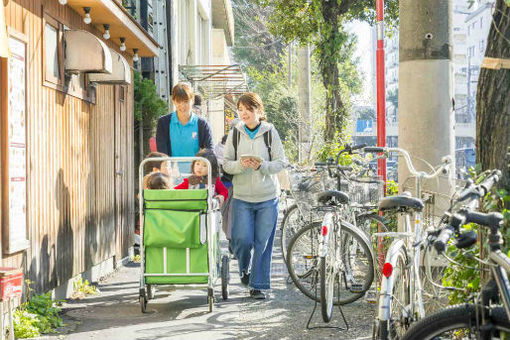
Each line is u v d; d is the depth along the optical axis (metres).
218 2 32.38
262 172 7.38
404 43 6.57
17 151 6.10
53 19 7.16
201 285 6.84
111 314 6.76
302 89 21.47
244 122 7.59
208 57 27.95
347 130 16.25
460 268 4.56
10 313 4.87
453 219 2.73
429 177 5.00
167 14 16.14
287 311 6.83
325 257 6.09
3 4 5.77
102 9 7.88
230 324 6.29
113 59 8.61
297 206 8.63
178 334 5.91
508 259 2.79
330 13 16.28
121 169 10.22
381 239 6.42
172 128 7.97
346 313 6.63
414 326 3.09
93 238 8.59
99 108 9.03
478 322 2.93
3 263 5.80
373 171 8.36
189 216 6.70
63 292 7.41
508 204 4.25
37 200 6.61
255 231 7.51
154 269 6.79
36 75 6.64
